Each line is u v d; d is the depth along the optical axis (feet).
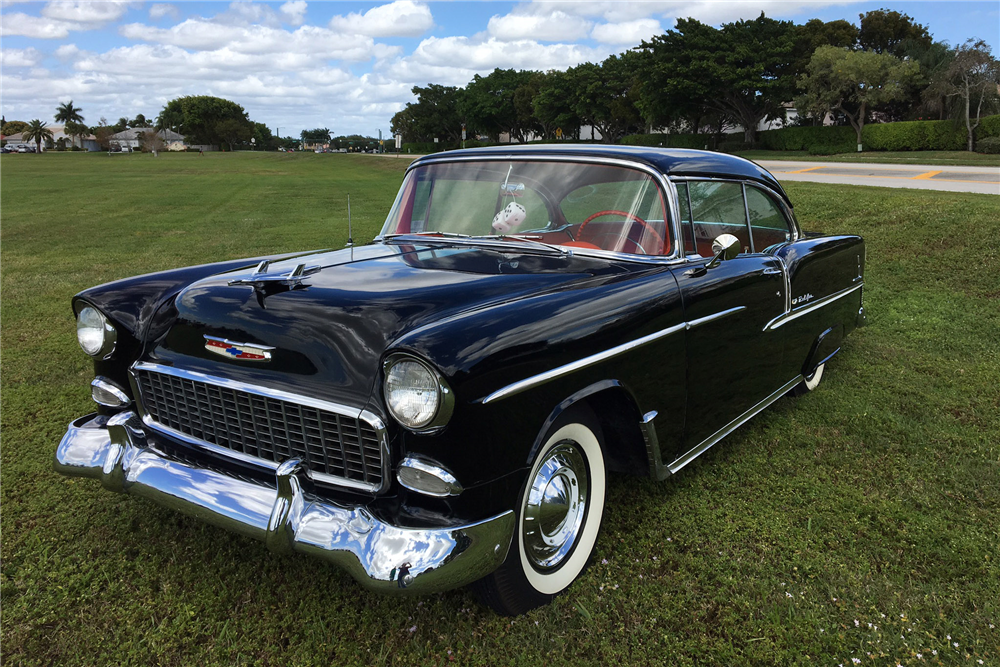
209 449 8.02
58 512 10.15
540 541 7.84
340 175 132.46
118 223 50.96
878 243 28.58
